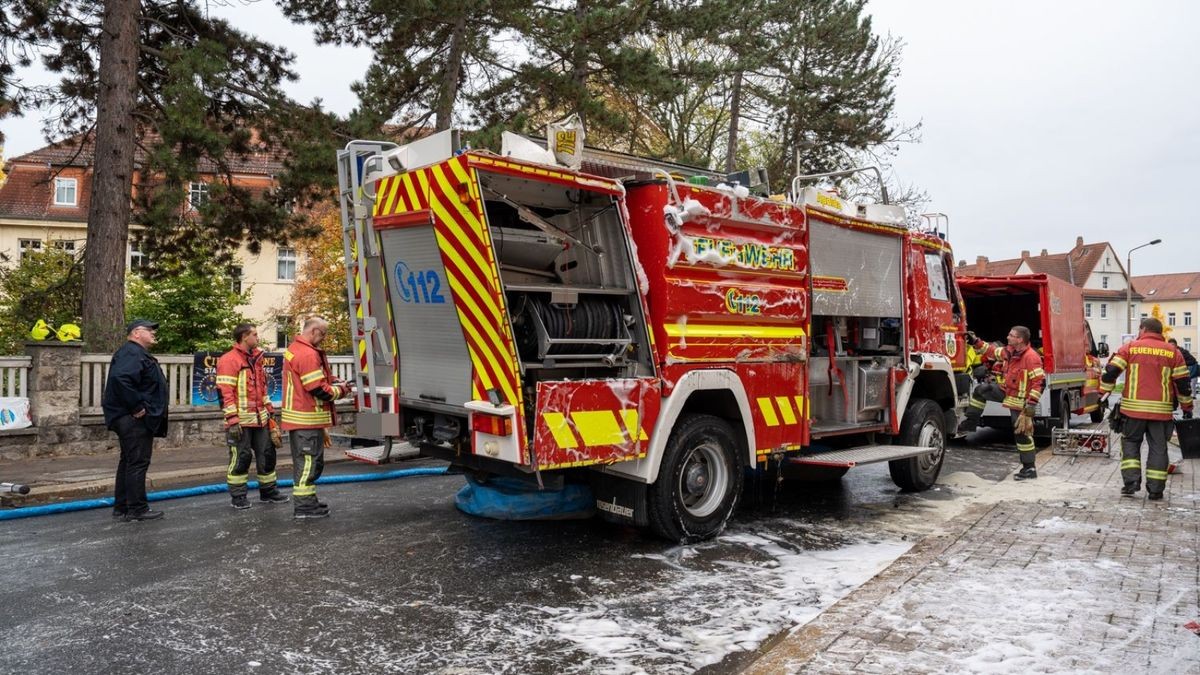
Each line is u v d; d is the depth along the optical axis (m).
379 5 14.92
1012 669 3.72
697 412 6.64
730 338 6.63
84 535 6.68
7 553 6.11
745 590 5.30
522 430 5.41
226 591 5.19
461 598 5.08
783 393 7.14
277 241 16.22
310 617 4.71
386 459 6.70
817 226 7.62
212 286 18.78
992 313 15.69
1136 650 3.95
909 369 8.78
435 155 5.78
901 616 4.44
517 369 5.41
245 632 4.47
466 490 7.52
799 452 7.78
